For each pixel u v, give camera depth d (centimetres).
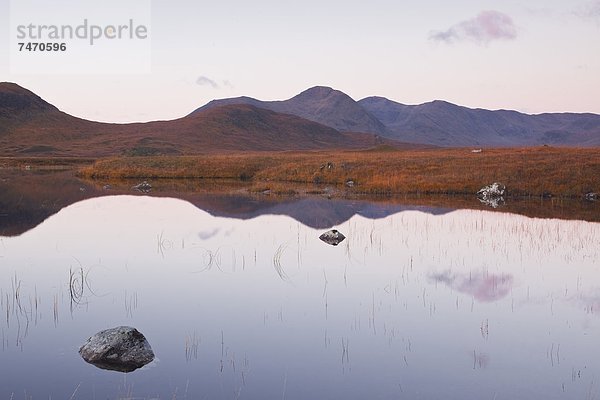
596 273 1733
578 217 3080
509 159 5250
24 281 1609
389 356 1064
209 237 2388
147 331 1190
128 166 7000
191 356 1056
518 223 2833
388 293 1495
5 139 18438
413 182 4594
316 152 12794
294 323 1246
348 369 1004
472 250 2106
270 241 2292
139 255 1992
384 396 902
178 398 890
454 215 3169
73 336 1156
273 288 1542
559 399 898
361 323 1248
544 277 1680
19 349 1084
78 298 1433
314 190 4612
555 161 4903
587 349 1105
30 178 6419
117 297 1445
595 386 945
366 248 2141
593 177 4353
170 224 2775
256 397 893
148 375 973
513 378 974
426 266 1828
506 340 1151
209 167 6825
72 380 951
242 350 1087
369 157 6738
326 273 1725
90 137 19988
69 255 1991
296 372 990
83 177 6656
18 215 3091
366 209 3450
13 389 915
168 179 6366
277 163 7006
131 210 3350
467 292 1509
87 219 2945
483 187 4397
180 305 1378
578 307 1373
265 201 3894
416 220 2953
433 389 930
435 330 1207
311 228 2662
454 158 5662
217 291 1509
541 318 1291
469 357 1064
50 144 18025
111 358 1020
